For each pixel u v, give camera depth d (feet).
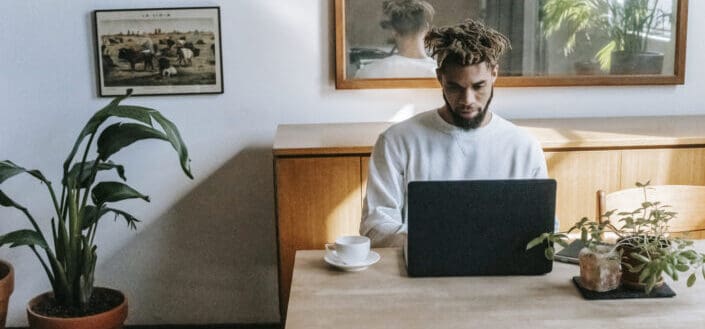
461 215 6.23
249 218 11.29
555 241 6.05
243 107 10.97
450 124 7.68
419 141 7.77
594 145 9.43
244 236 11.35
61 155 11.02
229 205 11.25
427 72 10.77
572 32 10.78
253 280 11.50
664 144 9.49
